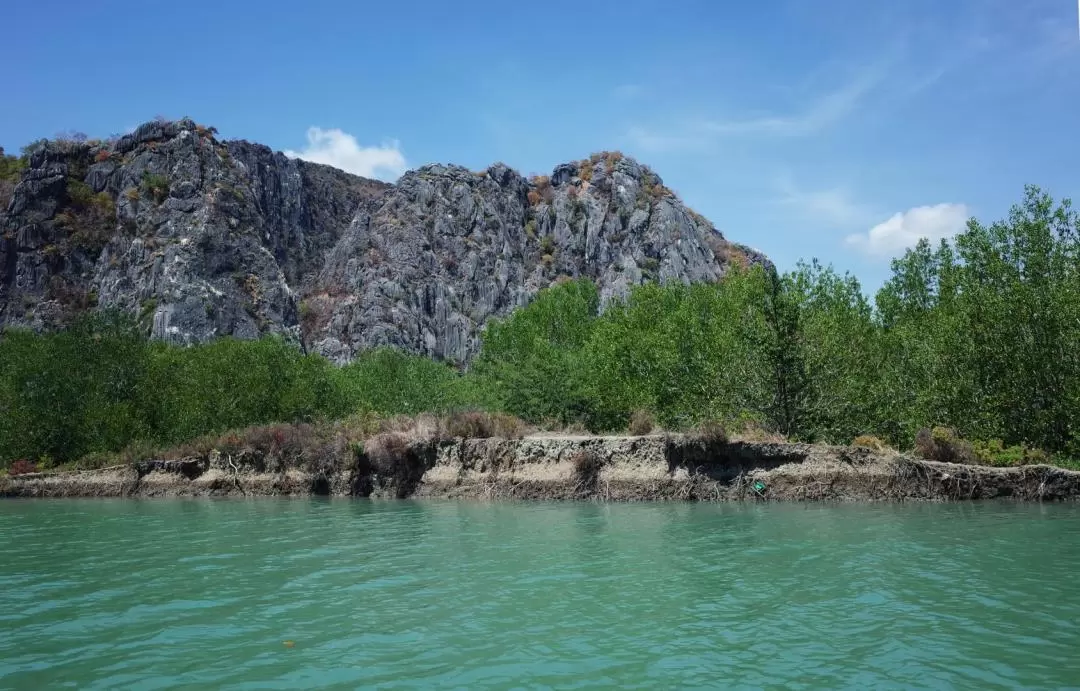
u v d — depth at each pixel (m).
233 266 128.62
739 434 28.94
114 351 53.28
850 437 29.84
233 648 10.78
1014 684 8.93
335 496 34.44
